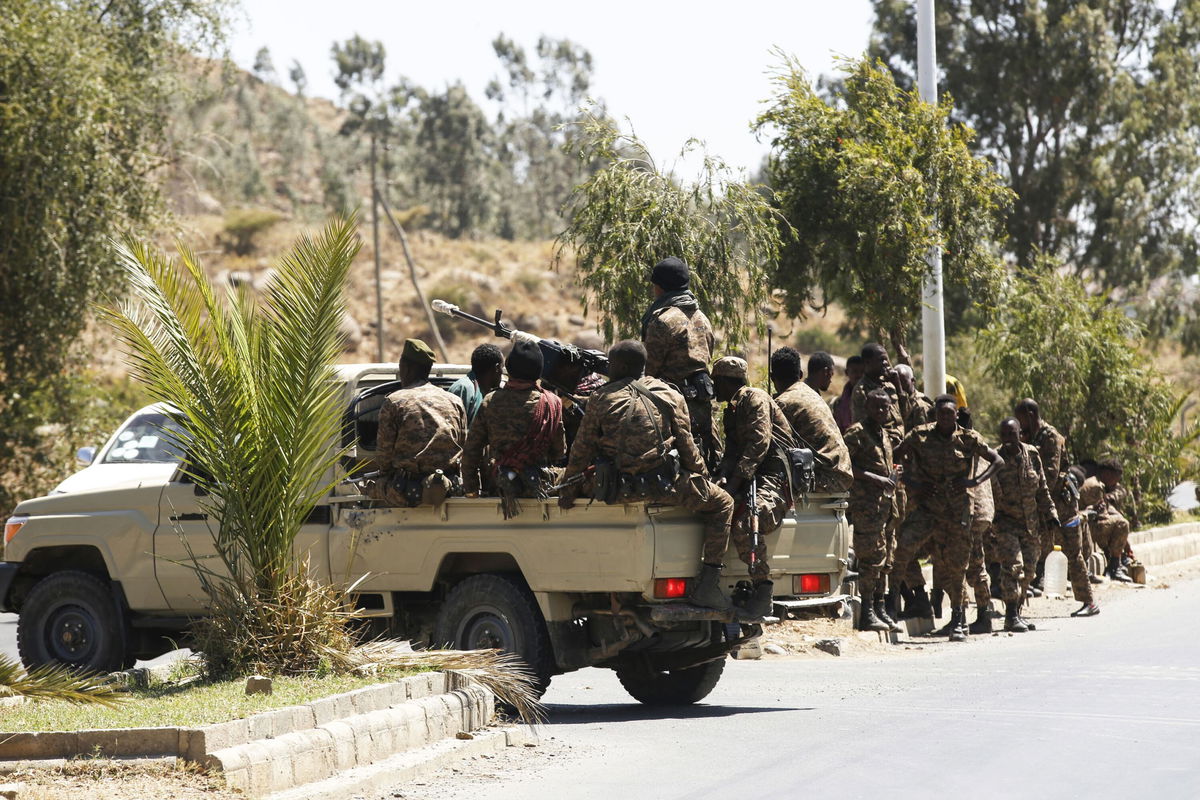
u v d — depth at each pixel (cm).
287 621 3188
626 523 3188
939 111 6456
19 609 4147
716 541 3250
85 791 2217
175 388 3288
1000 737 2948
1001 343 9412
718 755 2817
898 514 5062
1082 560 6038
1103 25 18362
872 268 6303
